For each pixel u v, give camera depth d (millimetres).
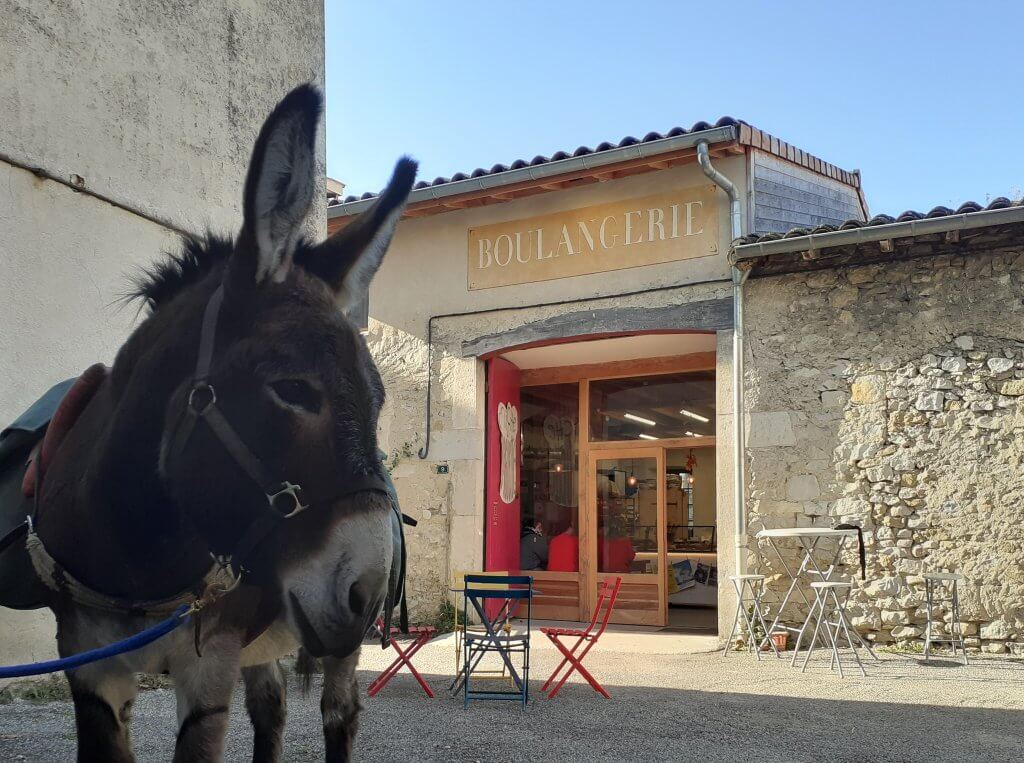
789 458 9344
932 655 8453
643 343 11172
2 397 5785
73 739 4832
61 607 2746
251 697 3891
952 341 8883
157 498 2373
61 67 6297
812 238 8805
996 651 8445
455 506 11133
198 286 2545
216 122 7645
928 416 8883
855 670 7836
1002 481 8555
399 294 11828
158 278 2686
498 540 11547
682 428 11891
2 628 5750
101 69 6609
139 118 6910
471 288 11383
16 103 5961
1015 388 8594
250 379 2182
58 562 2592
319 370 2154
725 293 9875
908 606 8742
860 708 6250
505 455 11914
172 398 2334
